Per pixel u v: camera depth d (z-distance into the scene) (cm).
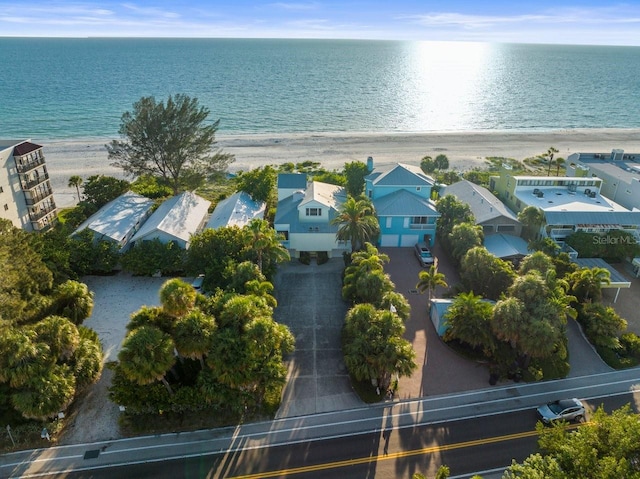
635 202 6462
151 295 4847
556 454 2528
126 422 3225
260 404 3412
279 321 4462
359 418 3381
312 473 2941
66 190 8150
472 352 4009
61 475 2903
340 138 12756
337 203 6091
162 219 5616
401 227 5916
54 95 18262
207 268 4656
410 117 16525
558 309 3828
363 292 4131
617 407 3569
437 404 3528
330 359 3962
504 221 5906
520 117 16888
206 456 3055
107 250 5181
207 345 3061
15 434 3089
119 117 14662
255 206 6525
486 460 3066
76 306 3934
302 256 5631
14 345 2934
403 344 3319
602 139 13262
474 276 4684
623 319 4466
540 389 3716
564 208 5900
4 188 5453
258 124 14712
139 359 2880
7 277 3566
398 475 2936
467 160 10819
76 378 3294
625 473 2184
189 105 7150
